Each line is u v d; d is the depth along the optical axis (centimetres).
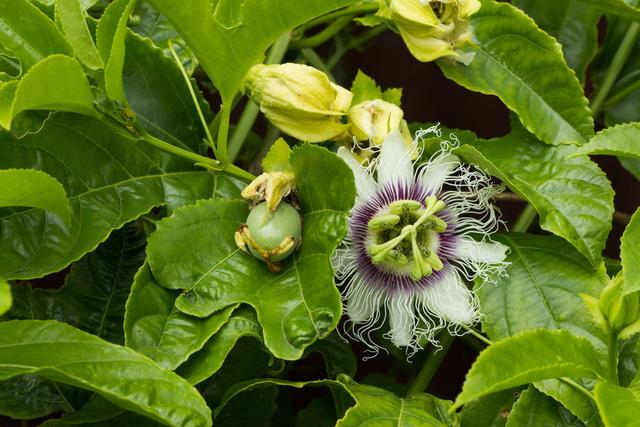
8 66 81
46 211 78
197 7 76
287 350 76
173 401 72
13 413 80
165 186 81
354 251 81
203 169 83
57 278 99
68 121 79
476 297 80
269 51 88
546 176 82
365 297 81
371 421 77
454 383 102
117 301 83
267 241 77
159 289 77
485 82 84
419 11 82
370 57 104
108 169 80
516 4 91
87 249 78
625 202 107
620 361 79
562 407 78
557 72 84
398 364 95
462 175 81
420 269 79
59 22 79
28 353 73
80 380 71
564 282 80
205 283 78
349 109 80
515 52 84
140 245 84
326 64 99
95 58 78
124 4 79
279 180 78
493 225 81
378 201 81
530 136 84
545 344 73
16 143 78
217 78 79
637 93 93
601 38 105
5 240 77
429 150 82
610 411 72
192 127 84
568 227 80
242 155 95
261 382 79
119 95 78
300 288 77
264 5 77
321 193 78
